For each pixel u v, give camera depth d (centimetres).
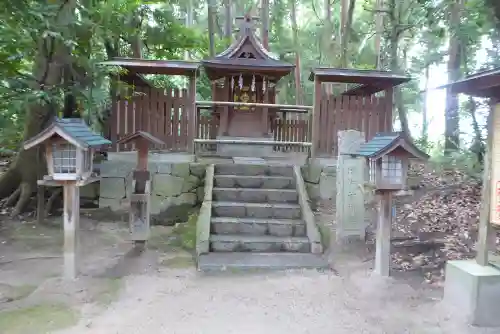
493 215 388
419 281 474
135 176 550
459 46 927
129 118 786
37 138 422
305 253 568
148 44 1069
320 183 760
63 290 423
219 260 525
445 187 780
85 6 729
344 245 592
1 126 662
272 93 1018
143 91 795
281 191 686
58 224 683
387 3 1069
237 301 411
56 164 435
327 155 810
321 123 812
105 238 621
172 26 1044
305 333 346
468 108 858
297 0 1836
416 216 679
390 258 538
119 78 764
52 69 689
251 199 684
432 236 595
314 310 393
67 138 420
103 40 785
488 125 391
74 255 455
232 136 979
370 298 424
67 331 339
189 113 804
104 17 746
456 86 395
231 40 1403
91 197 770
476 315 366
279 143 823
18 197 738
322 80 806
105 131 815
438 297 429
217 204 646
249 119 989
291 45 1695
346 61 1279
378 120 829
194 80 802
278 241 575
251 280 474
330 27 1538
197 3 1642
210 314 380
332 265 530
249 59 940
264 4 1399
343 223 598
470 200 709
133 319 366
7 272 474
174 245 603
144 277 473
